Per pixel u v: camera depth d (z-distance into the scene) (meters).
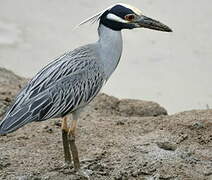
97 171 12.58
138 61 25.45
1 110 15.21
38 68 25.11
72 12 27.95
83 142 13.88
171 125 14.74
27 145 13.73
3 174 12.45
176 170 12.67
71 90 12.03
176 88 24.12
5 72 18.47
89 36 26.72
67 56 12.34
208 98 23.53
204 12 27.80
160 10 27.75
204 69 25.05
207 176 12.57
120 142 13.87
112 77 24.67
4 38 26.47
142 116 16.77
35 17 27.69
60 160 13.07
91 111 16.22
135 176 12.48
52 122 14.96
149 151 13.41
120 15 12.42
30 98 11.82
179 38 26.47
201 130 14.51
